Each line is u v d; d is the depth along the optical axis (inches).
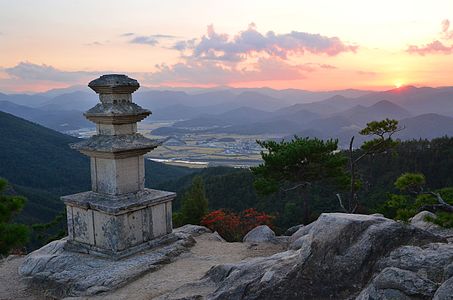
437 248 227.5
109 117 428.5
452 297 176.6
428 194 443.2
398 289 198.2
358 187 747.4
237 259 435.8
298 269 241.6
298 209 1009.5
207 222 700.0
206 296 275.3
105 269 390.3
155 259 414.3
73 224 455.5
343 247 238.1
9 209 495.5
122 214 420.2
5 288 396.8
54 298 371.6
